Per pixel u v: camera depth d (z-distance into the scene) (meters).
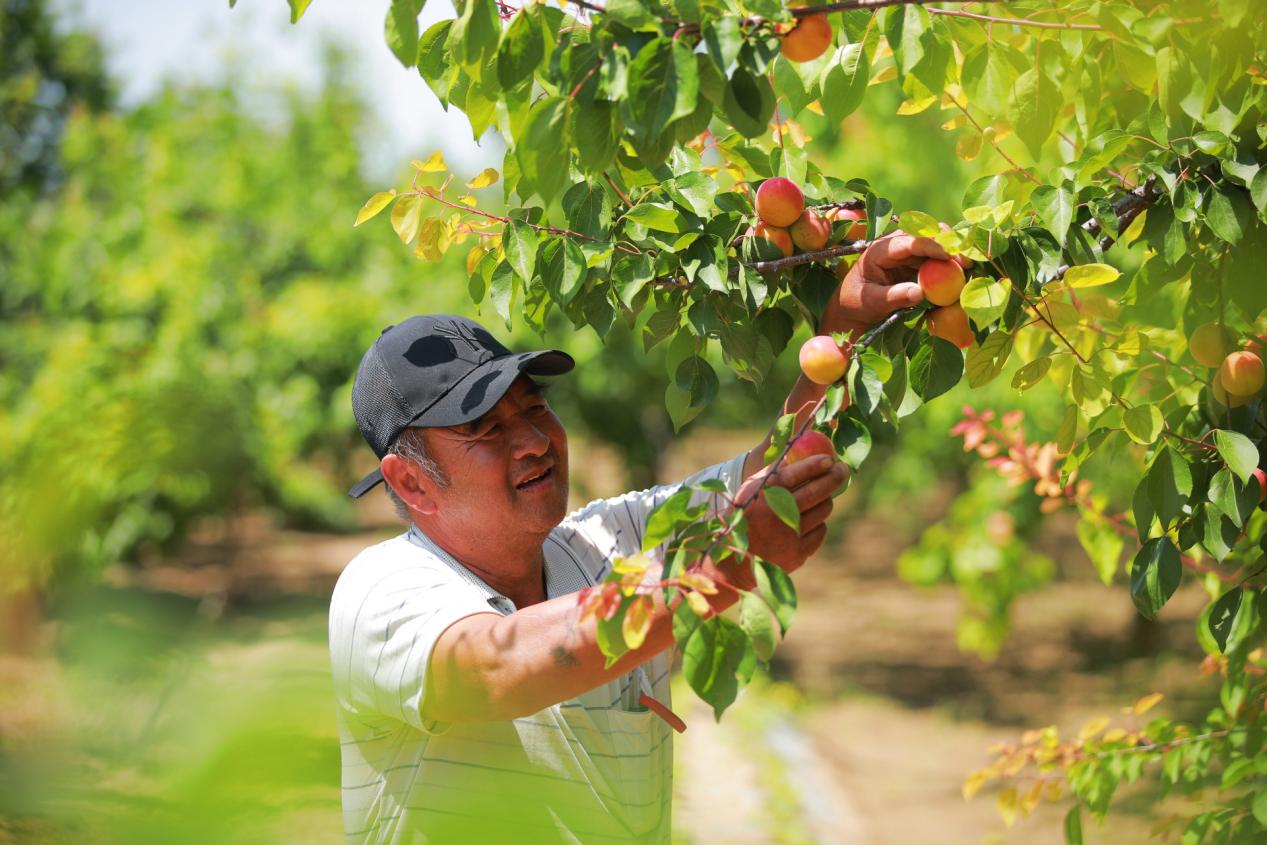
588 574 2.10
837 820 5.73
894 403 1.64
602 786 1.84
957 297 1.58
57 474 3.64
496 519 1.91
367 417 1.96
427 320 2.00
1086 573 13.12
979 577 7.35
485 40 1.38
